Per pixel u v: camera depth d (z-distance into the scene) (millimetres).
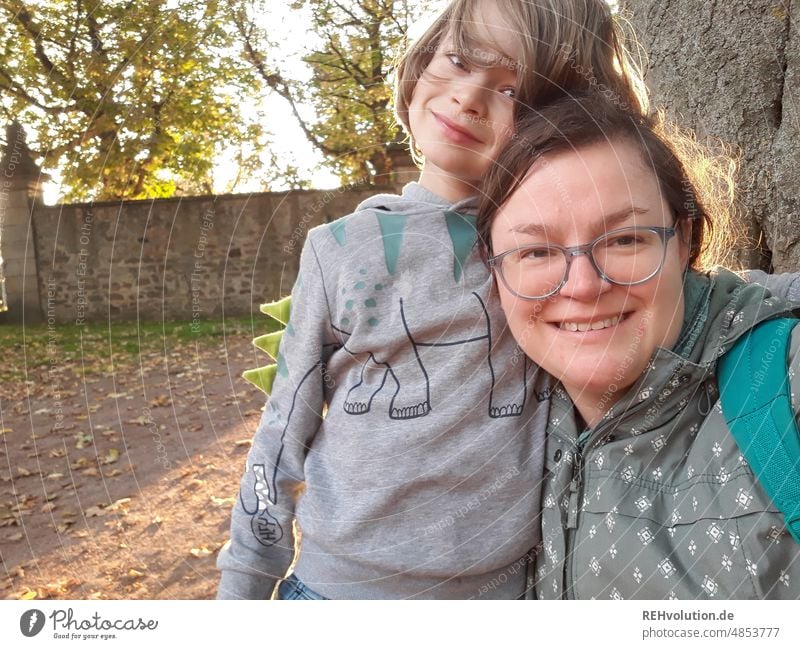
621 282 781
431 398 914
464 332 920
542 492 926
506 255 839
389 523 916
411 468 906
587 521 854
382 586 932
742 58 1308
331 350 1001
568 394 919
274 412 1032
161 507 2381
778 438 728
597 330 801
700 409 832
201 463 2688
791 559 728
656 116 1085
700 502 776
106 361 3764
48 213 4434
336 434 966
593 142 791
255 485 1021
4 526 2471
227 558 1010
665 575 779
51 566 2184
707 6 1343
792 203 1264
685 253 882
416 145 1025
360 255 952
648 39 1471
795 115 1255
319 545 969
